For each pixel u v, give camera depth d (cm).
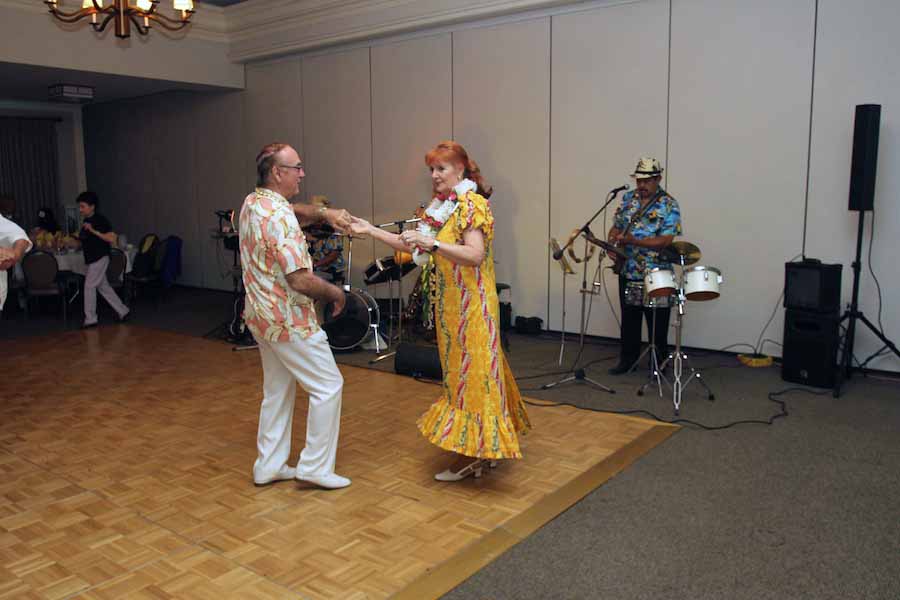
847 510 300
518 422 332
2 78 812
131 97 1045
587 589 244
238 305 661
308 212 311
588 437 390
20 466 361
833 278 468
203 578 253
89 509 310
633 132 597
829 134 512
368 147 782
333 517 300
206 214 984
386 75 754
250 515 303
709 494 317
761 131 539
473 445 308
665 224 484
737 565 257
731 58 546
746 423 410
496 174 680
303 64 830
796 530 283
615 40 598
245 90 900
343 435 401
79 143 1089
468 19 671
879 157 495
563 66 628
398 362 529
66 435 408
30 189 1075
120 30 505
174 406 462
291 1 788
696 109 565
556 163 642
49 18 723
